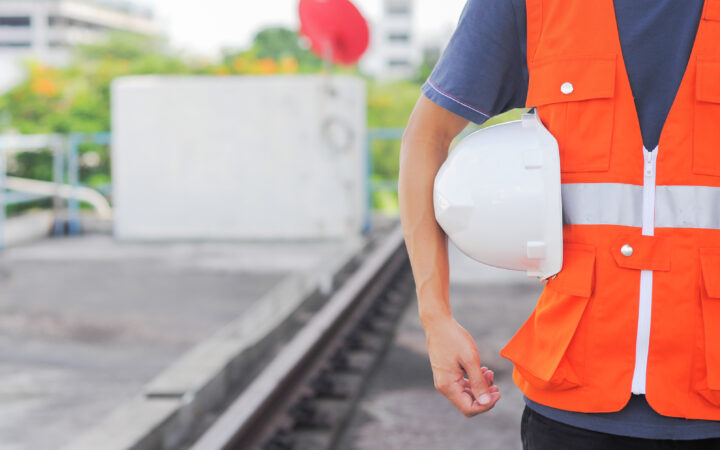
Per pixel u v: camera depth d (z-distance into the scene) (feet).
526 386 4.59
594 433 4.30
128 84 36.42
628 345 4.20
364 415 14.39
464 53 4.57
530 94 4.47
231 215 36.27
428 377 16.67
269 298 22.08
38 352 18.84
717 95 4.14
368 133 39.47
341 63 35.42
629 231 4.21
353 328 19.70
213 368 15.03
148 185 36.70
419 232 4.69
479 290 26.09
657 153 4.20
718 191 4.17
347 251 30.48
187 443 13.00
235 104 35.83
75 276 28.35
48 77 67.21
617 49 4.23
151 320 21.88
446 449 12.78
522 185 4.30
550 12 4.37
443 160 4.77
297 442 12.62
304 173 35.70
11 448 12.97
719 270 4.13
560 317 4.36
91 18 372.99
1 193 35.45
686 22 4.17
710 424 4.20
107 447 11.14
